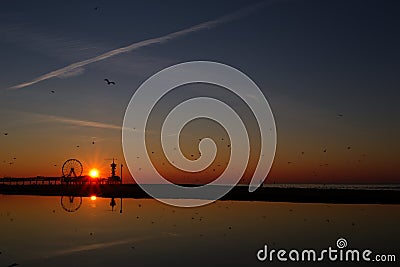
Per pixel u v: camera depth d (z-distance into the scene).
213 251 20.95
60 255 20.19
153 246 22.05
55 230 26.72
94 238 24.20
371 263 19.00
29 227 27.94
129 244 22.53
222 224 29.30
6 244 22.62
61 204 44.59
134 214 35.00
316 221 30.55
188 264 18.64
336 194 53.50
